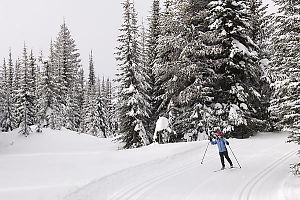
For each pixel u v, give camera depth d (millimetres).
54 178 13055
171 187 10664
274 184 10555
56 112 43094
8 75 57969
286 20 13312
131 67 27203
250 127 22641
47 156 21891
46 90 43188
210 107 23906
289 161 14461
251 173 12391
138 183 11406
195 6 24625
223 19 23562
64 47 51188
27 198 9688
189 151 18047
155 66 26375
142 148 21109
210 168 13773
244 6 23422
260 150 17672
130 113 26734
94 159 18828
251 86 24125
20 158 20953
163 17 26141
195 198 9273
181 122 25109
